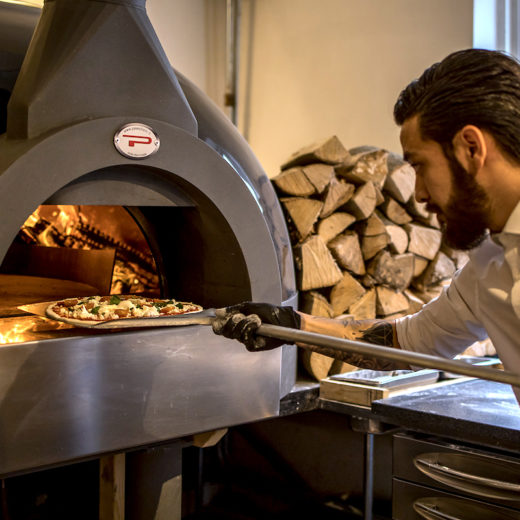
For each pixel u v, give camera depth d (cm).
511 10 259
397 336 135
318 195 208
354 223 218
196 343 151
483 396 176
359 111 288
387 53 278
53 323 156
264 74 324
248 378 160
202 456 234
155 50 149
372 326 137
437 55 264
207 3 319
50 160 133
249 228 162
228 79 328
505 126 92
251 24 329
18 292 196
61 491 216
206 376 153
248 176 176
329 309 204
